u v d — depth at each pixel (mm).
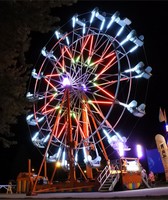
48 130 30438
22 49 11047
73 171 26641
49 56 31547
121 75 27844
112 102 25969
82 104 29500
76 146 27188
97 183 24438
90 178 29031
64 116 29609
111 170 24500
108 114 25953
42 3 10094
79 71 29969
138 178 24625
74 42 31359
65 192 26750
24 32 10414
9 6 9711
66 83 29047
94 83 28422
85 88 29109
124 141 25703
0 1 9625
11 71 11023
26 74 11539
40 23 10234
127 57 28203
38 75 31109
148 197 11992
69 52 30844
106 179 24031
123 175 23734
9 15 9805
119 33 28922
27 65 11633
